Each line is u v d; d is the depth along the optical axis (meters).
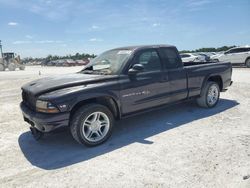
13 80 16.45
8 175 3.52
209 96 6.62
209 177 3.20
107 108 4.53
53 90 4.20
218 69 6.75
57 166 3.74
